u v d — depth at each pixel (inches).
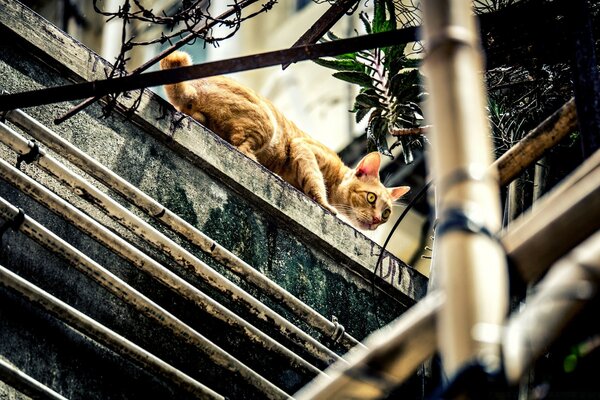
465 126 82.0
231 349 205.6
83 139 208.4
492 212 80.7
